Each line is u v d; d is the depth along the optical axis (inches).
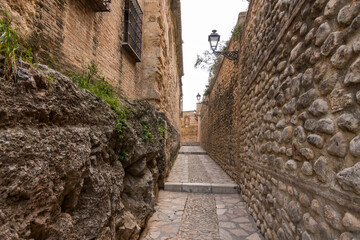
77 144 58.0
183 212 159.5
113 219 80.9
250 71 164.2
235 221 142.9
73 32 101.4
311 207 66.1
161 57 243.1
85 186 65.2
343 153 50.3
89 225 62.7
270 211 108.3
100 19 129.9
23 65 45.6
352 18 47.8
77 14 104.9
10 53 40.8
